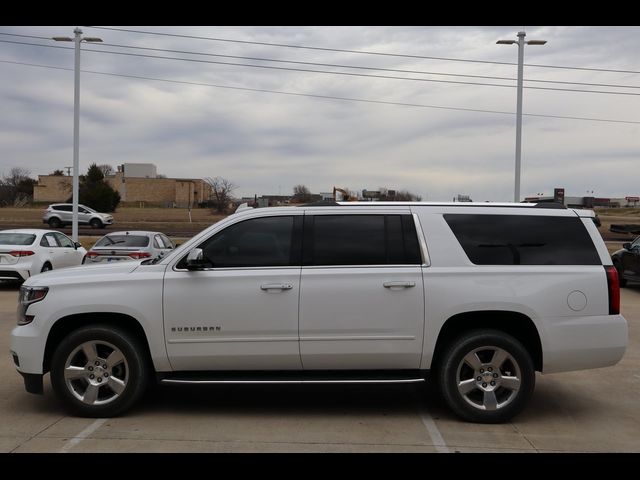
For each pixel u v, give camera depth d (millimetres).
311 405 5938
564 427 5352
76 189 24422
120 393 5414
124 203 94375
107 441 4887
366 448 4777
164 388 6535
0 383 6652
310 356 5352
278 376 5395
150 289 5367
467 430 5223
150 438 4965
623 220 57594
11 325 10234
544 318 5328
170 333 5336
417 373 5430
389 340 5332
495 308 5309
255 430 5176
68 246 17250
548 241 5527
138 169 107562
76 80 23922
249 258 5457
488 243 5484
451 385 5359
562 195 28094
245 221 5539
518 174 24438
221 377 5387
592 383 6902
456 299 5309
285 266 5410
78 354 5453
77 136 24250
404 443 4895
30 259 14820
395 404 5980
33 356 5395
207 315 5324
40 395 6215
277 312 5320
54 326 5445
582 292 5387
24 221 48375
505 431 5215
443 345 5477
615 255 17172
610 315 5414
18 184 97562
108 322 5523
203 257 5328
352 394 6348
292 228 5527
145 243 15539
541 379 7086
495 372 5391
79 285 5418
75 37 23609
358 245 5465
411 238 5480
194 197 102812
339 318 5316
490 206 5645
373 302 5316
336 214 5566
